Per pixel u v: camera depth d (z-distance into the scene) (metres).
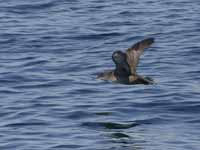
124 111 36.06
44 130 33.88
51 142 32.50
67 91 39.28
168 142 32.53
